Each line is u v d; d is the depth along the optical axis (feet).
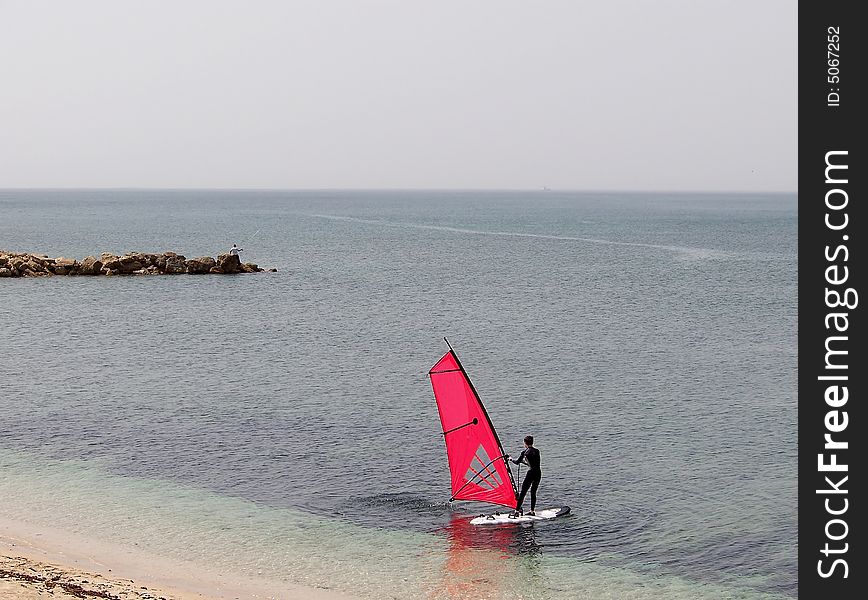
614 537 78.38
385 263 368.89
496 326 204.54
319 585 67.92
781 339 187.62
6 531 77.30
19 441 106.01
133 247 456.04
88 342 176.96
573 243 504.84
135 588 64.28
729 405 127.75
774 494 89.76
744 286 293.02
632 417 120.78
